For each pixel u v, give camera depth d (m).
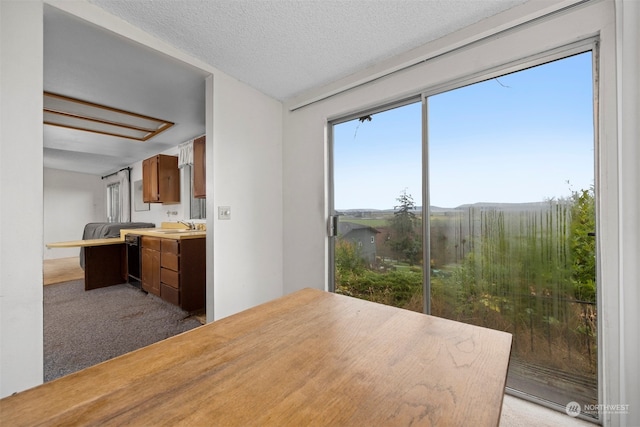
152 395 0.51
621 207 1.20
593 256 1.38
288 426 0.43
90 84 2.33
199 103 2.74
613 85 1.26
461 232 1.79
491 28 1.59
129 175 5.83
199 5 1.53
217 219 2.25
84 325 2.52
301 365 0.61
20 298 1.28
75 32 1.63
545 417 1.40
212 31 1.75
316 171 2.54
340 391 0.52
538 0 1.44
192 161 3.86
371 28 1.71
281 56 2.02
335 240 2.50
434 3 1.50
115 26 1.62
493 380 0.56
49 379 1.70
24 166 1.30
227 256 2.32
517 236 1.60
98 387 0.53
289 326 0.82
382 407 0.47
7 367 1.25
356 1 1.49
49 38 1.69
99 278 3.80
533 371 1.54
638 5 1.13
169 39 1.83
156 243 3.17
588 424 1.34
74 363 1.87
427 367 0.60
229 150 2.33
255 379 0.55
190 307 2.84
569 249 1.45
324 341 0.72
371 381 0.55
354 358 0.64
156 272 3.18
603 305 1.29
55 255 6.59
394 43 1.86
